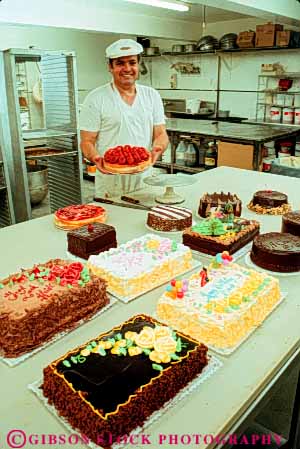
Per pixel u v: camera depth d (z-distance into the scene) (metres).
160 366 0.97
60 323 1.20
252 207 2.29
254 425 1.82
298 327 1.25
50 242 1.89
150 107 2.81
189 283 1.37
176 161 5.38
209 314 1.19
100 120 2.71
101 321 1.27
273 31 5.38
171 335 1.08
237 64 6.38
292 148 5.22
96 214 2.11
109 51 2.55
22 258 1.72
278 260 1.56
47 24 5.00
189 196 2.54
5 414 0.93
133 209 2.34
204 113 6.68
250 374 1.05
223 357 1.12
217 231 1.78
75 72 3.88
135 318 1.17
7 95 3.70
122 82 2.63
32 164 4.96
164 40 7.25
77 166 4.21
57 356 1.11
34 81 6.13
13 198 4.12
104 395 0.89
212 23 6.68
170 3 4.07
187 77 7.14
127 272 1.43
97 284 1.31
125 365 0.97
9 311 1.13
